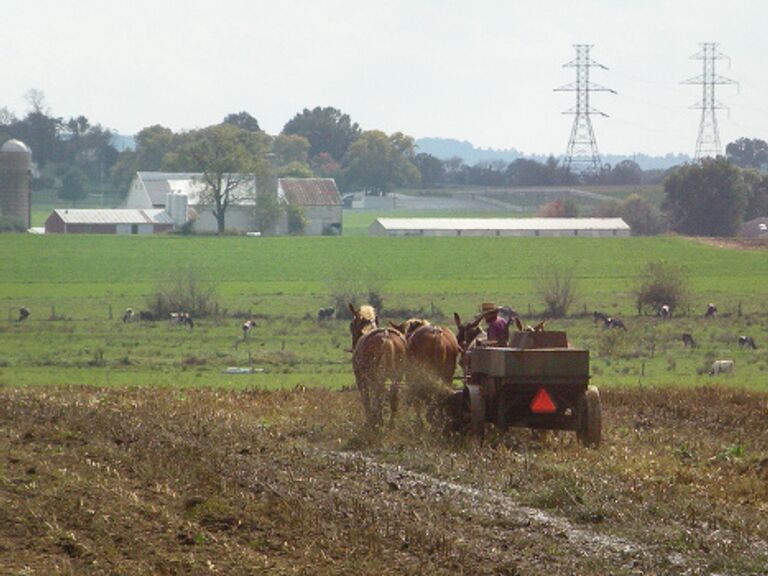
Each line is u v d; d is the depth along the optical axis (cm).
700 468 1903
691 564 1273
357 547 1304
